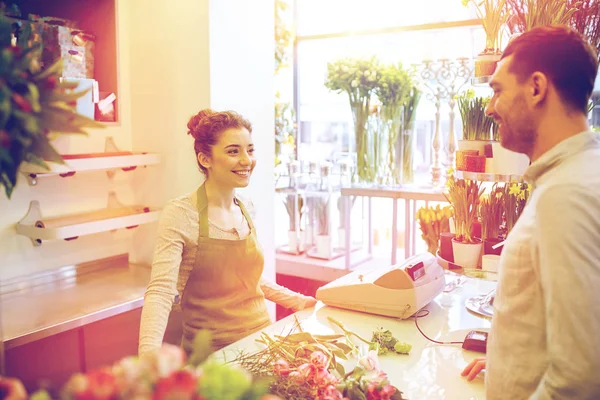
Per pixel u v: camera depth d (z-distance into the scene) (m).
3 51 0.82
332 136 4.05
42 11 2.73
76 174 2.79
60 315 2.32
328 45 3.97
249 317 2.08
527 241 1.17
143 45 2.94
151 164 2.96
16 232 2.58
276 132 3.91
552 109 1.18
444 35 3.40
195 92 2.81
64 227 2.47
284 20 3.96
